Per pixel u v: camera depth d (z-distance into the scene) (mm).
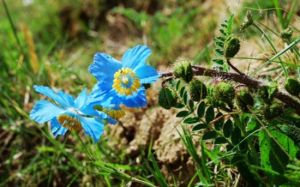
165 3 1239
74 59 1062
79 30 1320
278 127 513
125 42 1197
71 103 525
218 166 591
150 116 746
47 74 929
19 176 786
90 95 511
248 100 499
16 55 1027
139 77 505
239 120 523
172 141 681
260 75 626
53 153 800
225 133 526
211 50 804
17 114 868
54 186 767
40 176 779
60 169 772
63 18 1365
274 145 502
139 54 506
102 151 728
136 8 1292
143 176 682
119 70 507
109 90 504
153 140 725
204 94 513
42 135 825
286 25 692
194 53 988
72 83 897
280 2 817
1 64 1000
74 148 779
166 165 674
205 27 1015
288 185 494
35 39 1286
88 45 1217
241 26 600
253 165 494
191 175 648
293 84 493
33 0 1435
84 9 1356
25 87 943
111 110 521
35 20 1368
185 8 1159
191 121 533
